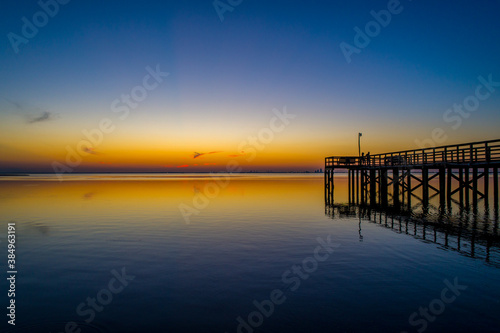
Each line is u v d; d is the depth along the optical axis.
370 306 7.64
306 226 17.44
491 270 9.81
